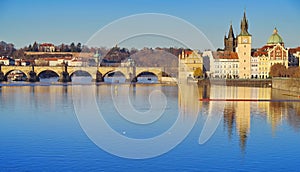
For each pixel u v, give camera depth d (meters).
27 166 57.53
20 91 196.12
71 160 60.59
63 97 161.50
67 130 83.56
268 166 57.91
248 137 77.12
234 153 64.94
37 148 67.31
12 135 78.44
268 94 188.50
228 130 84.69
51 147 68.12
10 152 64.88
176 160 60.97
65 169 56.50
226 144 71.19
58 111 115.50
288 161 60.28
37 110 118.50
